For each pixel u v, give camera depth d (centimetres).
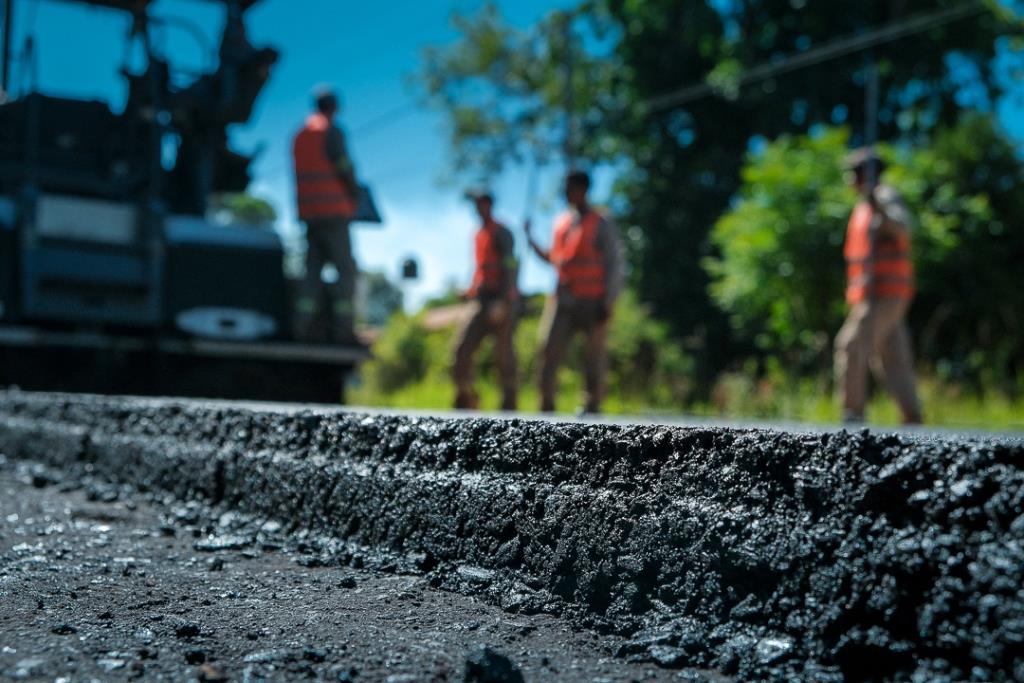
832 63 1920
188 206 802
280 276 733
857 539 123
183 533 250
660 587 146
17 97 725
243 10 789
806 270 1284
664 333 1688
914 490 119
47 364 651
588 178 679
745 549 135
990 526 110
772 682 123
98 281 655
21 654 137
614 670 133
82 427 380
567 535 164
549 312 687
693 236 2031
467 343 731
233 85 768
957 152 1439
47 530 251
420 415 213
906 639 115
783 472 134
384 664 135
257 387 707
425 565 197
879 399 975
